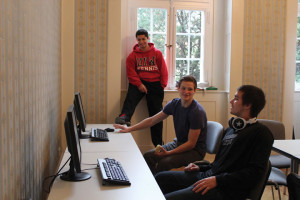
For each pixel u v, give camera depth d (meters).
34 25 1.71
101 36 4.04
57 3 3.29
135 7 4.43
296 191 1.84
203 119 2.69
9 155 1.15
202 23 4.64
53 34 2.85
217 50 4.68
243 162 1.79
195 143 2.69
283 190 3.41
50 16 2.57
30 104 1.59
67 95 4.01
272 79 4.54
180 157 2.64
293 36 4.53
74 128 1.53
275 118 4.59
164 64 4.18
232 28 4.39
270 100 4.55
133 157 2.08
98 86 4.09
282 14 4.50
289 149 2.41
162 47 4.57
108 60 4.08
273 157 3.07
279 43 4.52
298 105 4.97
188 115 2.72
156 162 2.91
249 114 1.84
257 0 4.42
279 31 4.50
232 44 4.41
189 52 4.64
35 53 1.75
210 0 4.61
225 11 4.61
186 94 2.66
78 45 4.02
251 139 1.78
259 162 1.72
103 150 2.26
